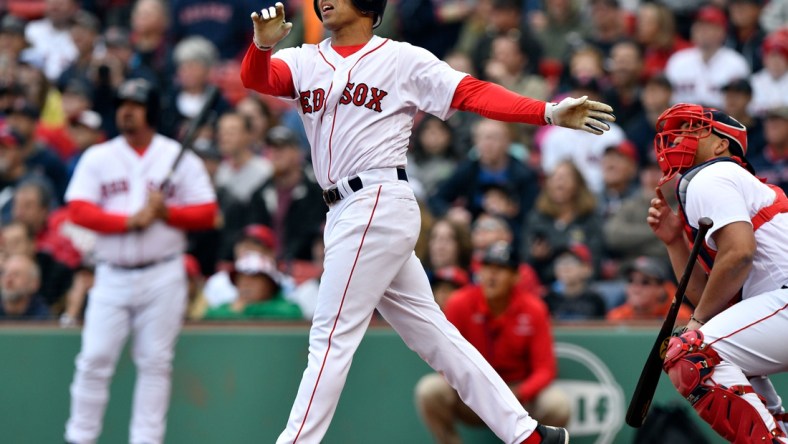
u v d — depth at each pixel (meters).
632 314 27.05
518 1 39.78
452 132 36.28
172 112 37.97
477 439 25.58
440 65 16.94
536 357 24.81
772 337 16.72
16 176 34.50
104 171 25.89
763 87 36.66
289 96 17.58
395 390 26.11
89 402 25.39
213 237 32.16
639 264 26.91
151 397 25.45
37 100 39.75
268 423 26.53
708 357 16.83
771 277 16.98
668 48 39.19
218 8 42.44
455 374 17.64
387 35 40.50
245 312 27.88
